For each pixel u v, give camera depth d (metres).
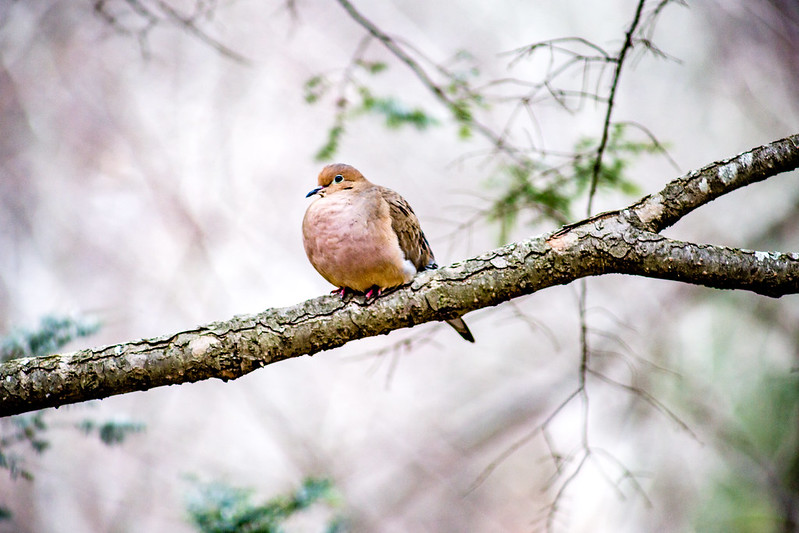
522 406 14.02
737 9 13.50
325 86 7.57
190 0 14.30
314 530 7.34
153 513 12.51
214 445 13.52
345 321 5.27
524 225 7.05
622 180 6.84
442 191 14.54
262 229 14.62
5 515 7.02
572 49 14.84
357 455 13.89
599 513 13.15
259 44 15.06
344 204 6.32
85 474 12.39
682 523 12.53
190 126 14.80
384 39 7.23
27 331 6.26
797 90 13.40
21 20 14.30
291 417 14.03
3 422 6.23
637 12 5.77
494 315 14.64
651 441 13.20
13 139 14.26
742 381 12.27
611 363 13.63
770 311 12.41
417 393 14.55
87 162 14.56
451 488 13.95
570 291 14.34
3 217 13.81
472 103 7.26
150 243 14.30
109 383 5.04
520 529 13.62
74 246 14.02
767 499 11.69
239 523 5.96
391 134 14.17
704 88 14.45
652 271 5.18
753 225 13.72
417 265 6.68
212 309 14.02
